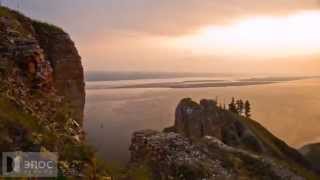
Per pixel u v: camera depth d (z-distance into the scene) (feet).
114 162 78.54
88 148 70.33
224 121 442.09
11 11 109.19
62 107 92.12
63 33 124.16
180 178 121.60
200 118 434.30
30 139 60.39
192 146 145.18
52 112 84.07
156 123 499.92
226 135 424.87
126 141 228.02
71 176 59.21
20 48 87.86
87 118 411.95
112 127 351.67
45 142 62.85
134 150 145.38
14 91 77.56
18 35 90.43
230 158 152.46
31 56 88.63
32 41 92.27
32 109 77.05
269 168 163.73
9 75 80.12
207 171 129.59
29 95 81.61
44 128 69.46
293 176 172.14
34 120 70.49
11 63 83.71
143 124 464.24
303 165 426.51
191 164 130.62
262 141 430.61
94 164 66.64
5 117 61.82
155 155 133.80
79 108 123.95
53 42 120.47
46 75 91.97
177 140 145.79
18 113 68.49
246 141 414.41
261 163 163.12
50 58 117.80
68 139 71.72
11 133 59.77
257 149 407.85
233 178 135.54
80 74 126.72
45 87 90.12
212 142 161.38
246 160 163.53
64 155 62.95
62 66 120.26
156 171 124.47
